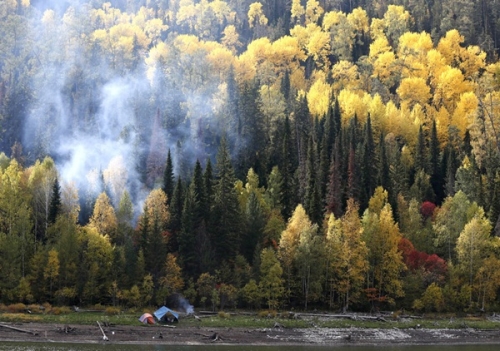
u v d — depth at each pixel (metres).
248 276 119.00
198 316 108.75
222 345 95.19
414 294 122.00
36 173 129.00
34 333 93.75
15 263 110.94
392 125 196.12
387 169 153.38
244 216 130.62
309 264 119.38
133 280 114.44
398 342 102.94
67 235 114.44
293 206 143.62
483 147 173.12
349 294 120.44
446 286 121.06
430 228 137.50
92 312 107.62
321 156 152.00
